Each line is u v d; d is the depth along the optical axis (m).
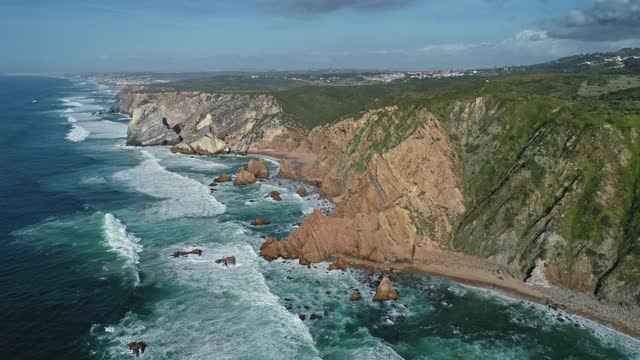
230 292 57.81
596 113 75.88
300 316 53.16
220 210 87.75
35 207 84.75
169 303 54.88
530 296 57.38
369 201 72.56
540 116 79.12
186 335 48.91
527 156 72.75
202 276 61.59
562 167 68.50
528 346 48.72
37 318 50.75
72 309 52.75
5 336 47.47
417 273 63.62
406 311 55.03
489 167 77.06
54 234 72.44
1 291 55.66
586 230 60.66
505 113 82.12
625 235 58.94
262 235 76.25
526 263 61.78
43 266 62.06
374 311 54.91
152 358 45.03
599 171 65.50
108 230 73.81
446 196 74.38
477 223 68.62
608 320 52.22
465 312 54.72
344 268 64.75
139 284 58.66
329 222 68.31
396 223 68.50
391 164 77.12
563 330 51.09
